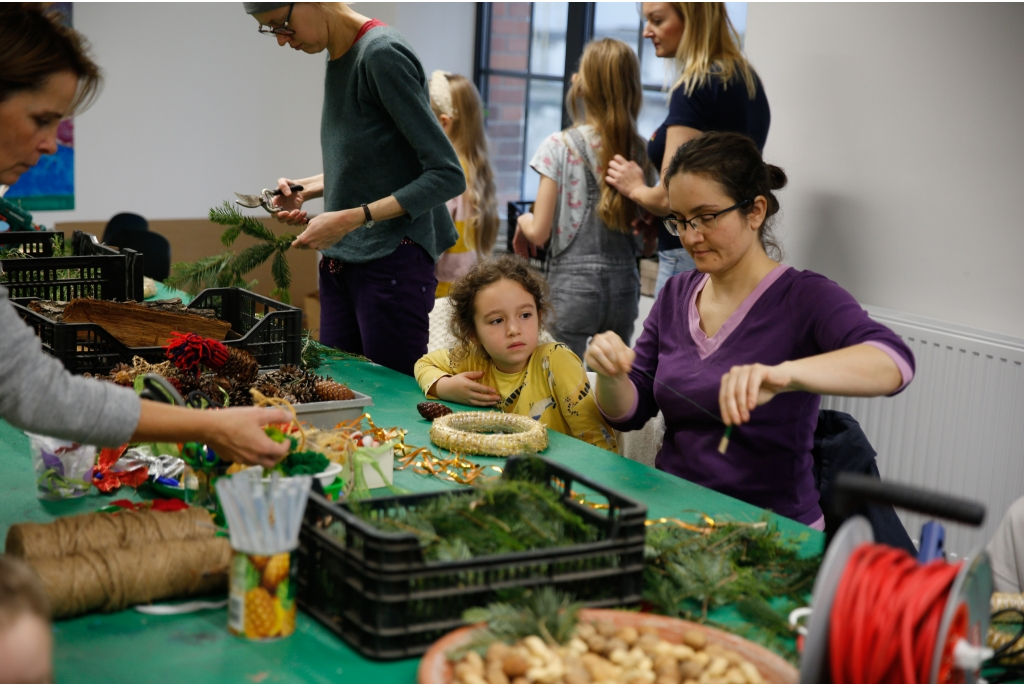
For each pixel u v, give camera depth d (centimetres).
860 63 332
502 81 562
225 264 274
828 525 102
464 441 182
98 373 202
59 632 114
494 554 116
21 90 125
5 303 117
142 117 564
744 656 107
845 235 345
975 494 300
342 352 263
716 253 180
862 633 88
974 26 297
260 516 111
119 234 416
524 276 219
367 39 246
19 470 167
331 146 263
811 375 150
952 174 309
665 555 129
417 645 111
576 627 110
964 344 298
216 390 174
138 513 133
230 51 585
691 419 188
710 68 289
